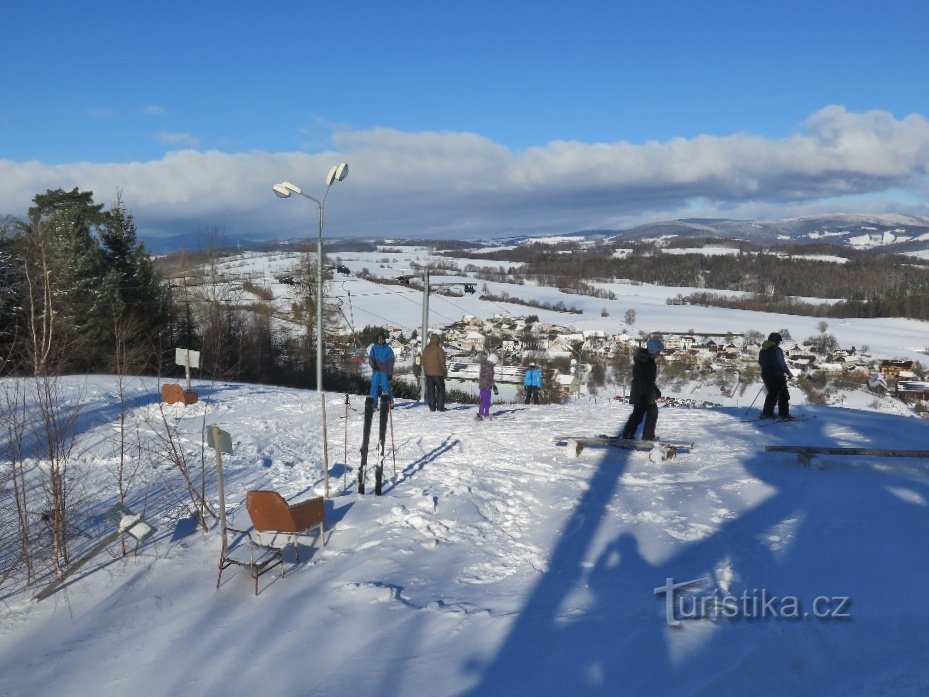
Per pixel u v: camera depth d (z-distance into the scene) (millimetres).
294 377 37438
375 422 14398
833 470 9703
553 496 9086
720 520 7922
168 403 16312
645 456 10891
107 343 28047
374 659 5199
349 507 8680
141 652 5766
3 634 6453
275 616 6129
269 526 7207
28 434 10203
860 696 4137
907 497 8375
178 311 37000
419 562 7027
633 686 4480
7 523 8469
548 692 4516
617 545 7336
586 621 5535
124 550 7836
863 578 6070
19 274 12898
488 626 5543
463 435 12781
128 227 33094
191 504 9312
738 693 4277
